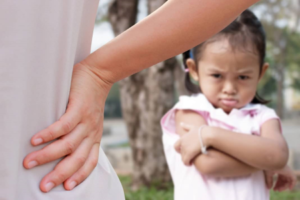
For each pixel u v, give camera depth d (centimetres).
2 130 91
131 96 509
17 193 93
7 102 92
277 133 163
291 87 2580
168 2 107
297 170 715
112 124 2431
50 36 97
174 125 181
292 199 516
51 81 98
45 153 96
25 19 93
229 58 158
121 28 496
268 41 1755
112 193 112
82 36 116
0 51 92
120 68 110
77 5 103
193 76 178
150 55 108
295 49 2016
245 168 157
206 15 104
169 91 497
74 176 101
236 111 166
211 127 158
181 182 169
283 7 1485
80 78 108
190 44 108
